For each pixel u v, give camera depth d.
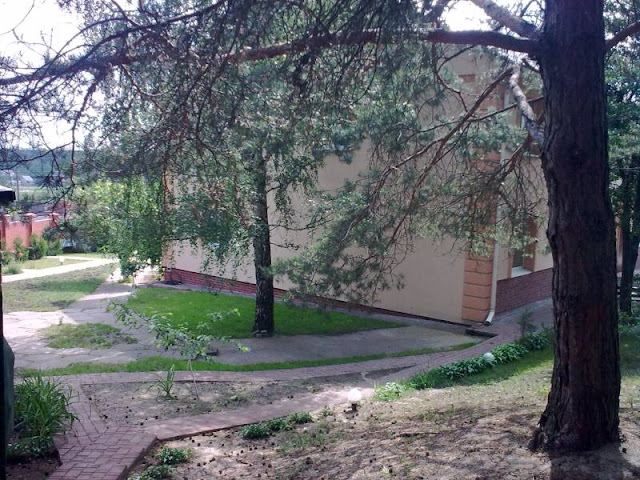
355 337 12.86
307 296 7.97
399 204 8.24
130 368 9.70
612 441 4.57
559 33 4.56
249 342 12.38
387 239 8.22
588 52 4.48
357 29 5.04
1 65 5.04
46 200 5.57
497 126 8.85
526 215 9.00
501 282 14.52
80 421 6.74
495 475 4.34
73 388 8.29
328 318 8.25
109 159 6.06
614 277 4.62
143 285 20.58
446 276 13.83
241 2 4.90
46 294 18.48
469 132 8.62
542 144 4.73
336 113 6.20
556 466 4.30
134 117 6.14
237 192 7.84
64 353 11.02
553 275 4.77
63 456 5.63
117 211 9.49
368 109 7.99
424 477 4.50
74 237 6.19
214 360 10.82
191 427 6.77
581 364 4.52
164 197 7.86
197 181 7.07
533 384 8.17
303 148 8.52
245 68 5.68
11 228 27.66
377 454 5.32
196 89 5.41
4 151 5.27
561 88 4.54
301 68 5.25
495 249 13.23
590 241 4.49
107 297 18.08
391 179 8.39
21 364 10.09
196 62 5.20
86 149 5.81
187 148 5.96
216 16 5.06
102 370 9.55
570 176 4.51
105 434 6.30
